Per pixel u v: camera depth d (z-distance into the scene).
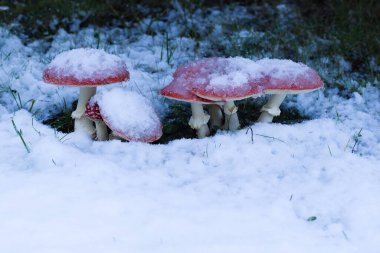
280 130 1.74
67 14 2.24
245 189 1.57
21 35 2.16
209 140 1.71
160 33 2.21
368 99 1.93
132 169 1.62
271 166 1.64
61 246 1.44
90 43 2.12
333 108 1.89
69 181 1.56
